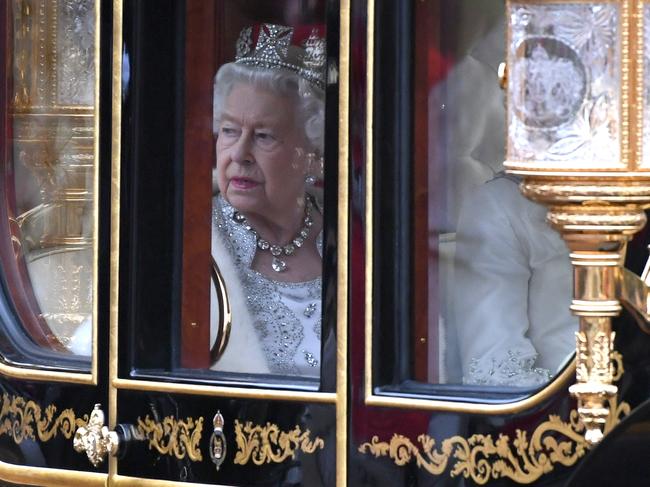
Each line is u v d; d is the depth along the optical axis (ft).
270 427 21.34
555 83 17.34
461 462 20.18
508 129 17.61
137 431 22.33
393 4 20.61
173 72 22.21
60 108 23.26
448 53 20.45
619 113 17.21
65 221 23.34
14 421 23.72
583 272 17.80
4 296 24.17
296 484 21.17
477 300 20.43
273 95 21.48
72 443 23.07
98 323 22.68
